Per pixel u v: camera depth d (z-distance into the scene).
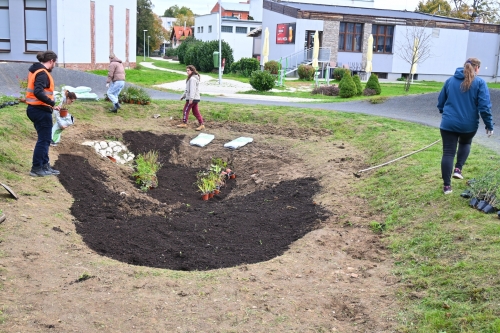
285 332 4.49
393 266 5.93
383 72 39.91
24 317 4.48
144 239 7.36
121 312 4.70
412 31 37.97
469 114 6.91
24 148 10.30
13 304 4.68
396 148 10.56
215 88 25.91
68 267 5.68
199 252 6.94
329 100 20.75
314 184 9.95
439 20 40.12
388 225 7.15
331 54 38.19
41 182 8.66
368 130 12.87
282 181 10.59
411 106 16.81
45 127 8.71
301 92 25.67
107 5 31.38
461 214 6.55
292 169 11.23
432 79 40.84
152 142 13.24
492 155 9.03
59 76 19.61
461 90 6.93
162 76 29.53
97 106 14.75
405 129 12.55
